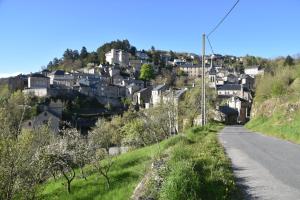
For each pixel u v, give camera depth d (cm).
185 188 884
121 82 16938
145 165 1686
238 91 11650
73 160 1780
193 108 5678
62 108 10644
